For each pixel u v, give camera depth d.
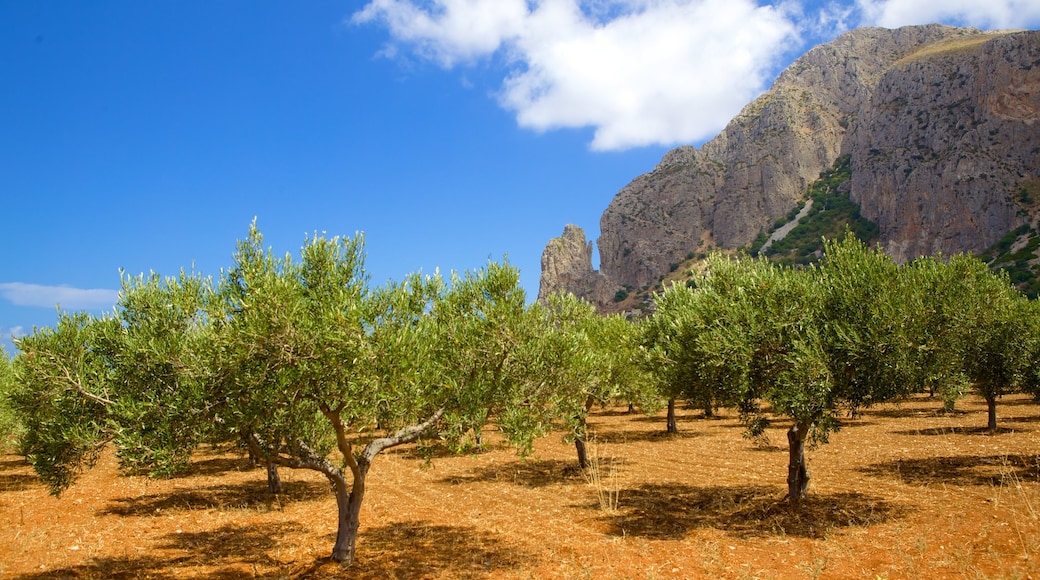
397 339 10.42
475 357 12.37
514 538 14.36
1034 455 20.97
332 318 9.80
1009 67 147.25
